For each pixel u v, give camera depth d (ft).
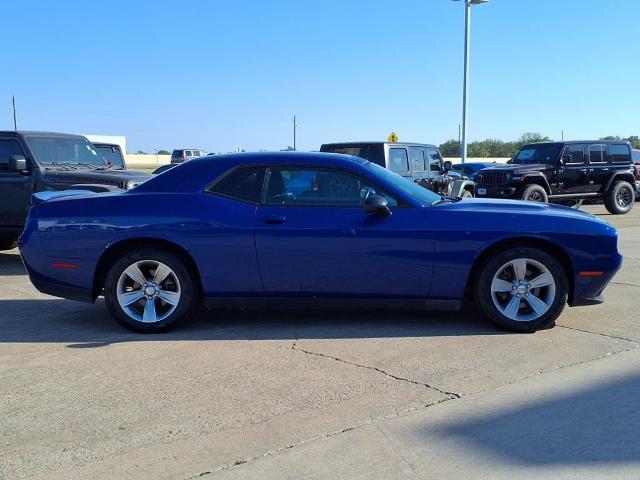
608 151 55.98
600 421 11.49
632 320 18.45
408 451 10.39
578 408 12.05
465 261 16.69
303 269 16.84
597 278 16.89
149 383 13.58
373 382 13.50
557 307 16.94
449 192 47.39
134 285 17.60
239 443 10.75
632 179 57.31
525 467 9.86
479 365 14.49
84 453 10.46
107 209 17.37
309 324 18.22
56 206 17.71
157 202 17.34
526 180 51.78
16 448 10.67
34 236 17.56
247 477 9.62
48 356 15.52
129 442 10.84
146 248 17.29
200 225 16.92
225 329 17.84
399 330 17.47
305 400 12.55
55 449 10.62
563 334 16.98
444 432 11.07
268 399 12.62
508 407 12.11
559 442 10.68
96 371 14.38
